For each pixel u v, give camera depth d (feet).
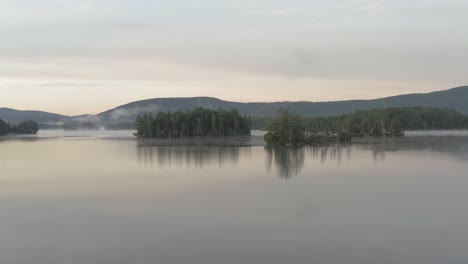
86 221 130.72
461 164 256.32
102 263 98.22
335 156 324.39
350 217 131.23
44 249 107.14
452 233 114.73
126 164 283.79
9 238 115.55
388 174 217.56
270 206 146.61
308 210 140.46
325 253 101.86
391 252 102.06
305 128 522.88
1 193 175.42
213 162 292.40
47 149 442.09
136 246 108.06
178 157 333.83
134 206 149.18
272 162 288.10
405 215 132.87
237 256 100.58
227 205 148.87
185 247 106.93
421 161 275.80
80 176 224.74
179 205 149.59
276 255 100.99
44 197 166.71
